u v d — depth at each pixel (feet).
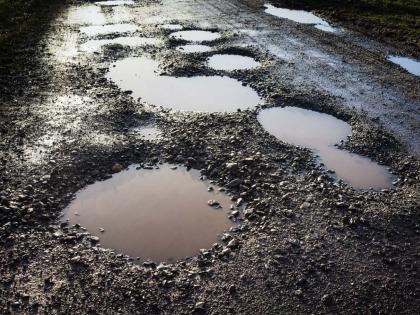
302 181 5.22
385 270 4.01
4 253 4.02
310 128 6.53
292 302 3.64
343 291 3.76
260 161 5.50
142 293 3.67
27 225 4.37
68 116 6.52
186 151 5.69
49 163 5.31
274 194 4.94
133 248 4.17
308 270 3.95
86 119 6.44
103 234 4.33
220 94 7.53
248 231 4.40
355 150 5.98
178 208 4.73
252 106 7.10
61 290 3.68
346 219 4.59
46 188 4.91
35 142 5.79
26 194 4.77
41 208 4.59
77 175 5.16
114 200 4.83
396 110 7.25
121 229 4.41
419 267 4.06
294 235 4.35
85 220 4.52
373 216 4.67
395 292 3.79
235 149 5.74
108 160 5.46
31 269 3.87
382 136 6.31
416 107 7.41
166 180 5.18
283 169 5.43
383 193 5.09
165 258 4.07
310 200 4.88
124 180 5.16
